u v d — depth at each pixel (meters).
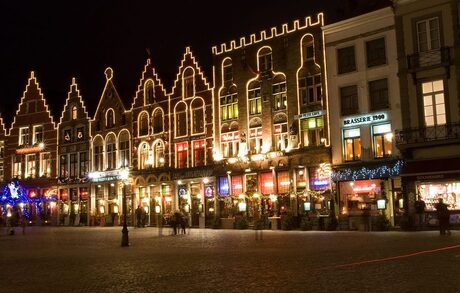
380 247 18.86
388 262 14.15
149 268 15.04
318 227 33.94
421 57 32.31
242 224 38.62
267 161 40.59
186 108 46.94
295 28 40.25
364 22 35.78
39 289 11.85
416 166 31.45
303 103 39.28
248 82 42.72
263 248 20.50
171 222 35.94
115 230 41.72
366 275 11.91
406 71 32.81
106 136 53.44
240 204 41.28
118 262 17.05
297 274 12.50
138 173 49.94
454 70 31.05
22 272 15.16
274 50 41.41
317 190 37.53
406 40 33.16
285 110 40.34
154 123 49.62
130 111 51.66
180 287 11.31
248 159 41.50
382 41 35.00
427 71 32.00
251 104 42.56
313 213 37.44
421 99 32.28
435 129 31.28
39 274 14.58
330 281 11.21
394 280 11.04
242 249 20.33
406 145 31.72
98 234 35.69
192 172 45.53
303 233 30.48
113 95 53.41
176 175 46.75
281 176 40.06
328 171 36.69
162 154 48.69
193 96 46.50
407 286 10.23
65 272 14.85
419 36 32.72
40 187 57.84
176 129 47.59
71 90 57.03
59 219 56.16
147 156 49.84
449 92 31.20
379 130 34.88
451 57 31.19
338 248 19.17
